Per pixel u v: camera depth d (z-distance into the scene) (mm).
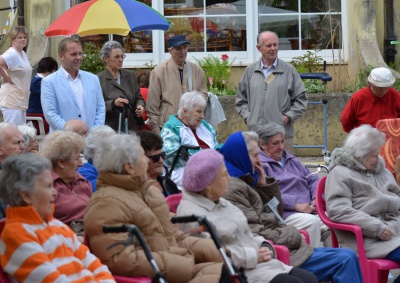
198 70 11438
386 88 11078
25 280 5660
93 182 7859
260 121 11422
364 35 15844
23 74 12719
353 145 8344
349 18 16109
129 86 11242
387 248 7984
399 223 8305
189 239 6852
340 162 8375
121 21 11352
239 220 7125
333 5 16203
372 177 8414
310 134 15023
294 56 16219
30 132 8172
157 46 16125
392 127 10219
